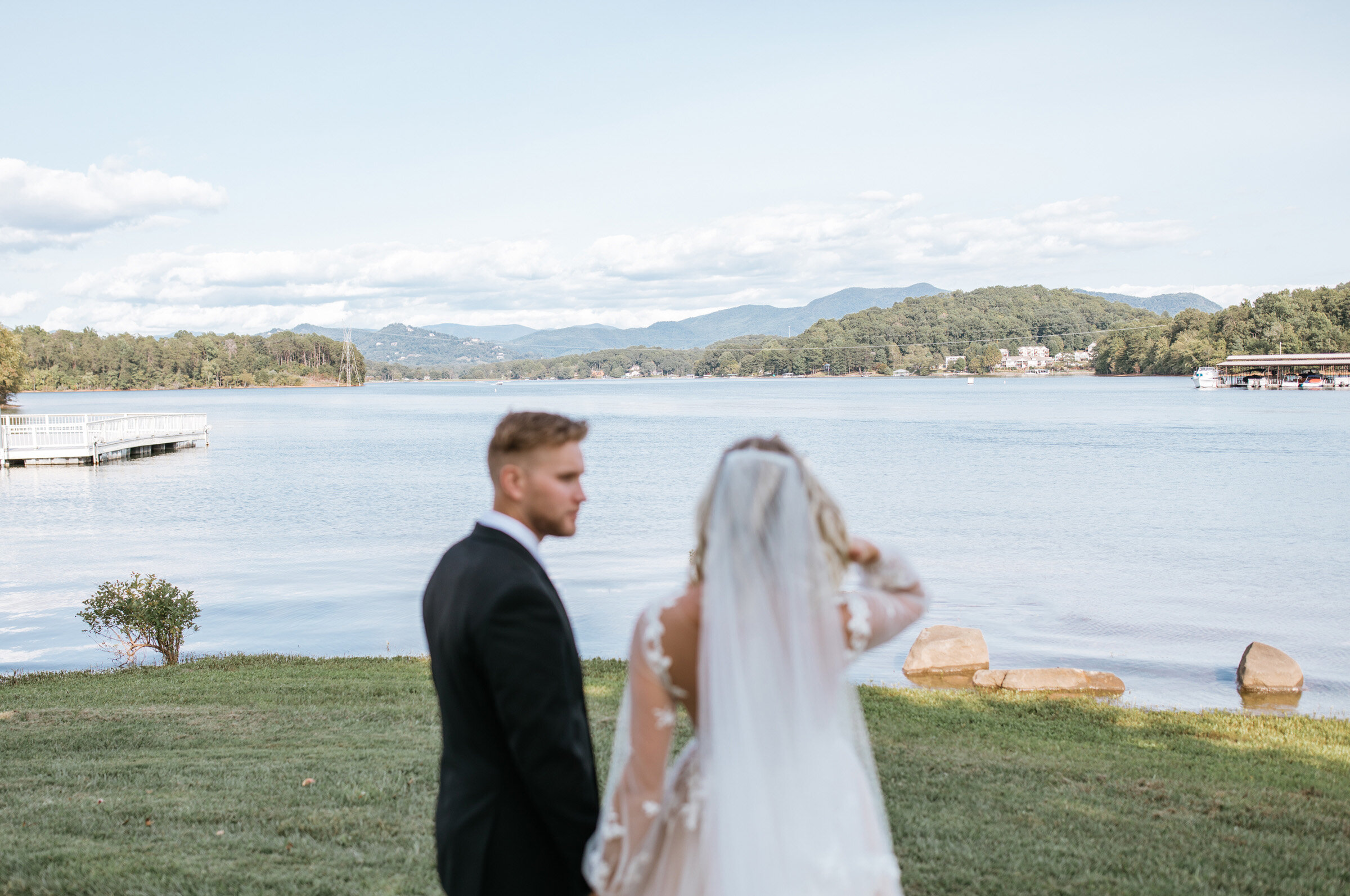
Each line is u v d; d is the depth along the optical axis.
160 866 4.40
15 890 4.12
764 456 1.92
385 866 4.45
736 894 1.77
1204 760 7.01
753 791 1.78
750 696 1.78
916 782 6.12
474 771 1.96
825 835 1.82
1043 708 8.91
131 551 22.02
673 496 33.31
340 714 8.09
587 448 56.50
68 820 5.12
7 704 8.69
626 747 1.90
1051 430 67.44
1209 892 4.35
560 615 1.99
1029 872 4.55
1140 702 10.33
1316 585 18.00
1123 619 15.16
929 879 4.42
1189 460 45.88
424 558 21.06
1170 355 191.62
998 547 22.61
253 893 4.09
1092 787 6.11
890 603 1.96
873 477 38.81
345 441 63.31
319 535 24.52
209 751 6.79
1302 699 10.75
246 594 17.06
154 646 11.92
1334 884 4.48
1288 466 42.59
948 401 123.06
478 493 34.50
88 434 45.41
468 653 1.93
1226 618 15.29
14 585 17.83
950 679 11.19
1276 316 167.50
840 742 1.91
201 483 37.62
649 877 1.95
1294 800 5.95
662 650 1.87
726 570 1.82
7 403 119.50
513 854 1.91
